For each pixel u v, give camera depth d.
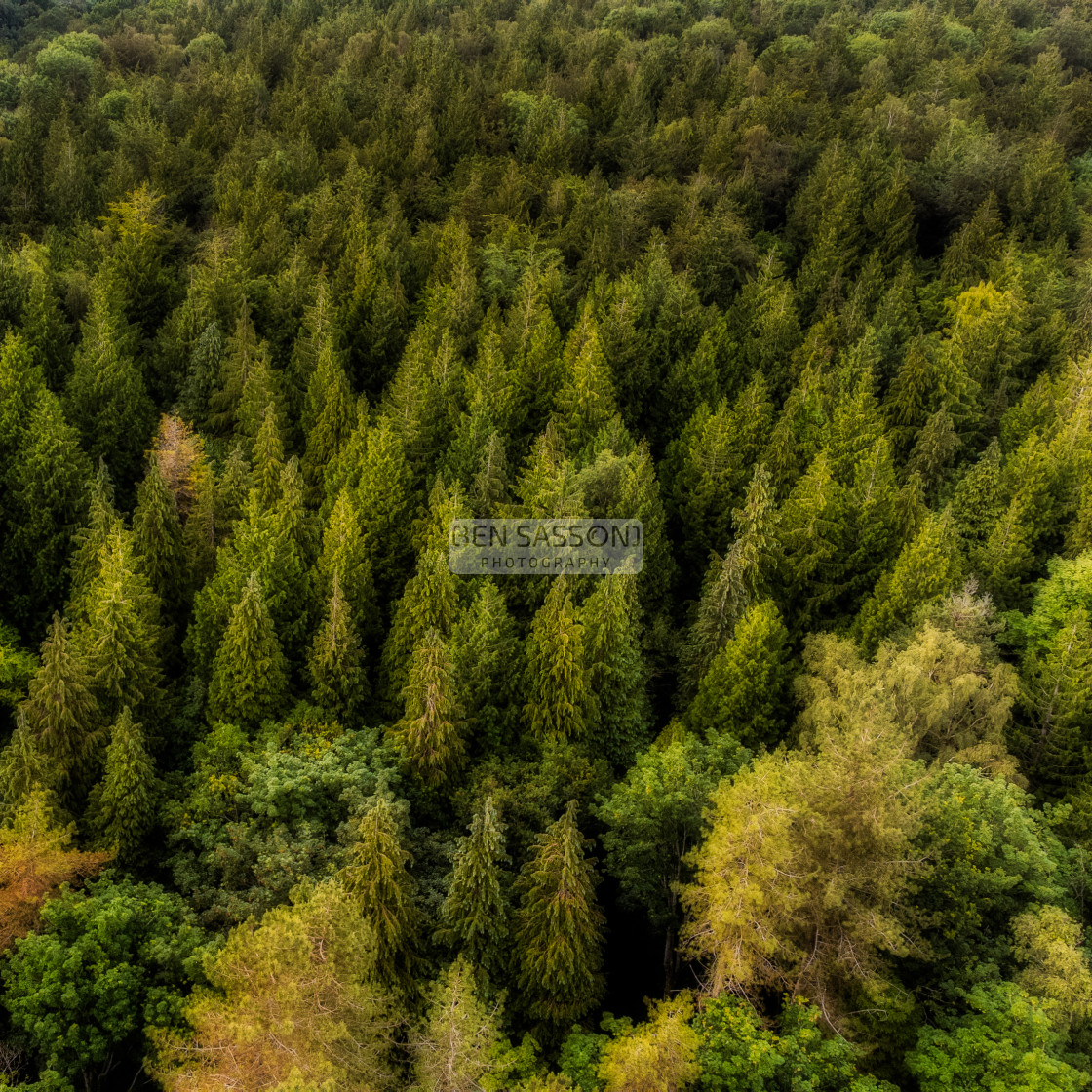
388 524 48.88
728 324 67.31
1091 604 40.69
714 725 40.28
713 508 53.31
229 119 90.56
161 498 45.16
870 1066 26.58
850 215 73.19
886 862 25.94
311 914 23.78
